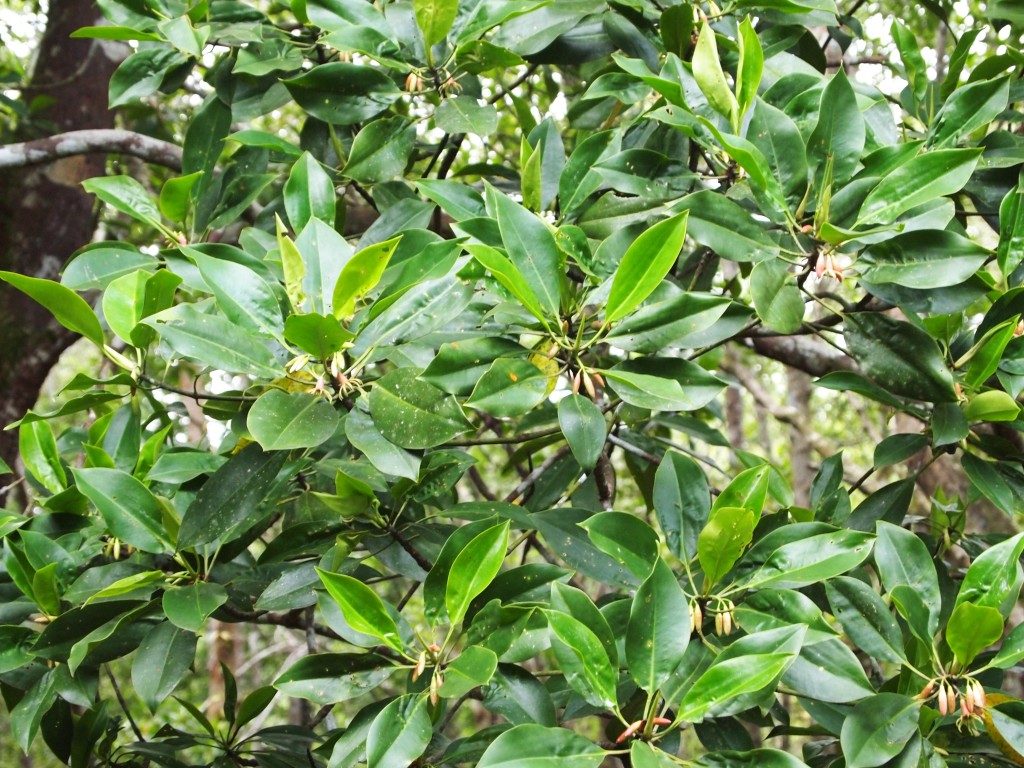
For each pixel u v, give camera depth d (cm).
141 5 199
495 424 218
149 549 173
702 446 659
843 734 156
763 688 153
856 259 170
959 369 177
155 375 299
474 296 176
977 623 154
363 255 154
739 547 158
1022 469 182
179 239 191
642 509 481
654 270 157
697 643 162
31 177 321
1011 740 157
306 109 189
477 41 183
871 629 163
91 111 342
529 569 166
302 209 174
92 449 181
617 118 215
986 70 184
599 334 163
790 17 192
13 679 182
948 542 204
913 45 197
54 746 188
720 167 192
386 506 180
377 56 186
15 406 311
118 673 533
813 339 288
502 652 160
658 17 193
